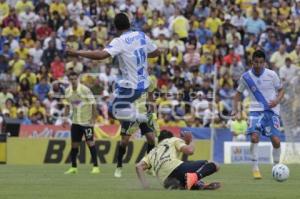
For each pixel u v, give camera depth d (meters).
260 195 33.59
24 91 81.06
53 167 59.72
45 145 72.06
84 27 92.94
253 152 45.66
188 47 89.88
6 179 44.25
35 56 87.56
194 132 76.50
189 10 99.19
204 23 96.69
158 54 44.00
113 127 74.88
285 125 71.69
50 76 83.50
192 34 94.94
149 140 44.91
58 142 72.38
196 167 35.72
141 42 43.03
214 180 44.03
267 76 45.69
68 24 92.19
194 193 33.91
